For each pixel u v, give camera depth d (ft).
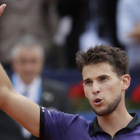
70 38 93.66
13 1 92.84
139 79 90.07
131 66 90.58
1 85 48.01
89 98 46.60
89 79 46.68
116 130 47.47
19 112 48.08
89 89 46.60
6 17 93.20
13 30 92.79
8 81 48.55
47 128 48.70
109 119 47.57
